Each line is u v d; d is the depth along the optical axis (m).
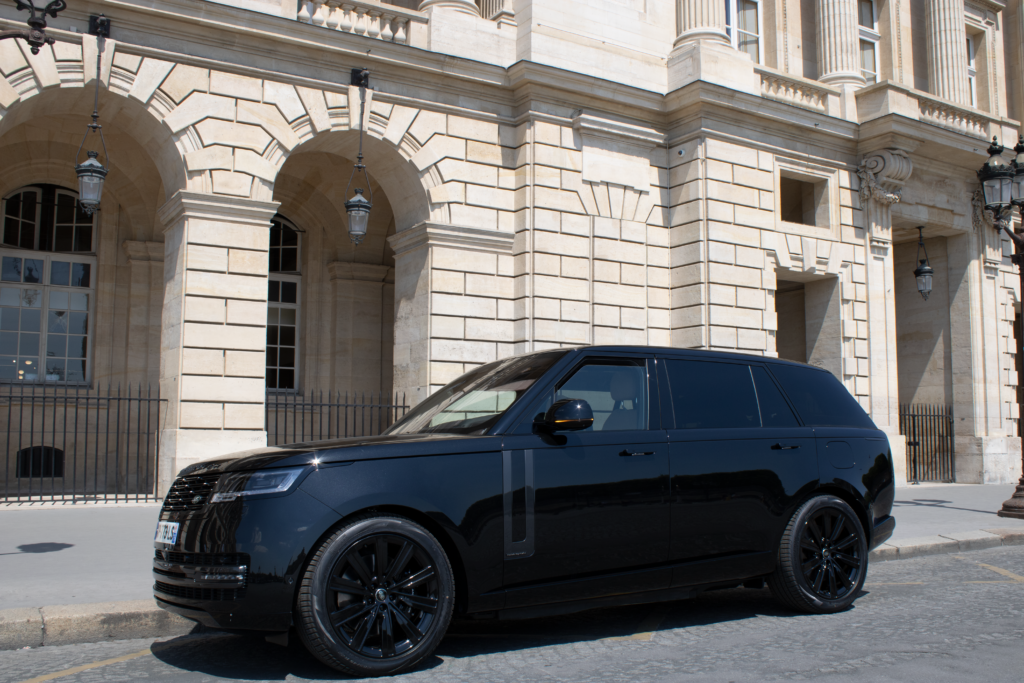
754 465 6.09
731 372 6.38
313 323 19.00
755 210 17.53
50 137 15.65
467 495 5.02
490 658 5.15
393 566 4.77
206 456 13.06
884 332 19.30
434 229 15.26
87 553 8.32
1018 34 25.44
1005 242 22.94
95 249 16.95
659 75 17.62
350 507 4.69
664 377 6.03
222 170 13.61
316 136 14.49
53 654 5.37
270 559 4.52
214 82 13.66
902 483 19.19
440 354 15.20
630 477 5.55
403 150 15.22
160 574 5.01
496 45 16.28
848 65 19.70
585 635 5.80
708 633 5.82
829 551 6.43
